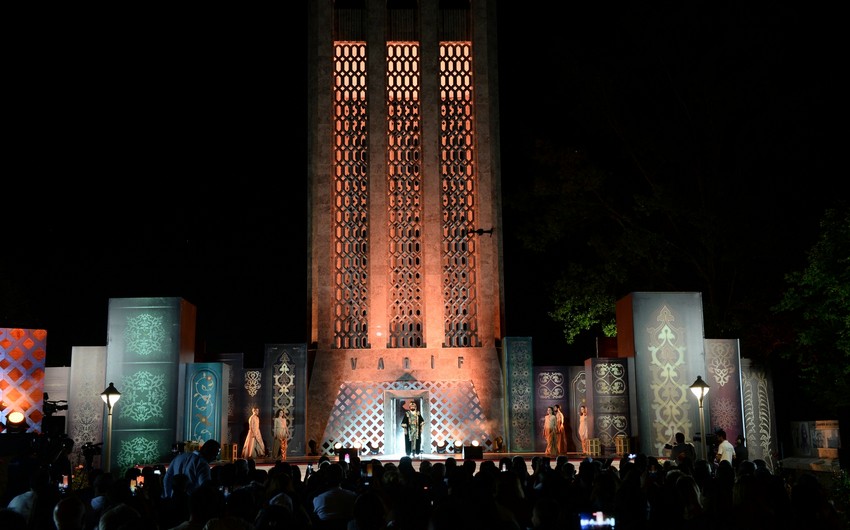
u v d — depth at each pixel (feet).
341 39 121.08
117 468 92.48
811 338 91.15
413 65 121.08
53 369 104.94
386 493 31.09
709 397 97.50
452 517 21.49
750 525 29.81
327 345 113.50
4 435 65.72
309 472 51.13
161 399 93.97
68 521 26.50
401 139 119.34
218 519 25.27
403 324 115.14
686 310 96.53
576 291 118.32
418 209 117.91
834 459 88.17
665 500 27.53
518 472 43.73
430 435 110.52
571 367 111.45
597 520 26.91
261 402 107.55
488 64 120.06
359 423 110.52
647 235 115.96
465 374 112.88
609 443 96.43
